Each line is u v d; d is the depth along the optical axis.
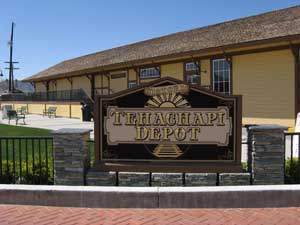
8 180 8.06
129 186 7.40
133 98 7.61
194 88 7.46
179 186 7.30
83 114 30.66
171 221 6.00
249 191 6.56
